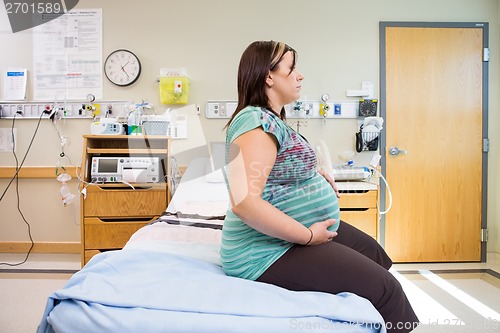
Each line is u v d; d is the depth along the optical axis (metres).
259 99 0.96
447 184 2.72
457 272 2.48
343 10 2.74
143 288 0.76
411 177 2.71
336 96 2.75
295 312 0.70
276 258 0.86
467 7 2.73
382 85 2.71
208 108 2.75
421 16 2.73
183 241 1.29
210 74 2.76
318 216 0.96
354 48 2.74
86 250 2.27
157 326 0.65
